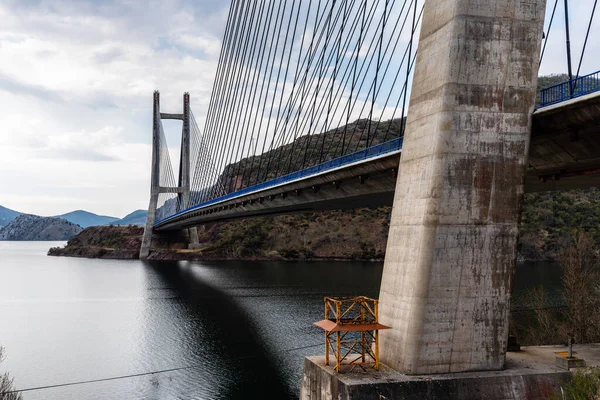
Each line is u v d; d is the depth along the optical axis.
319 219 155.62
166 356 43.28
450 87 23.27
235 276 104.69
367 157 33.97
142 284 92.56
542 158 26.55
